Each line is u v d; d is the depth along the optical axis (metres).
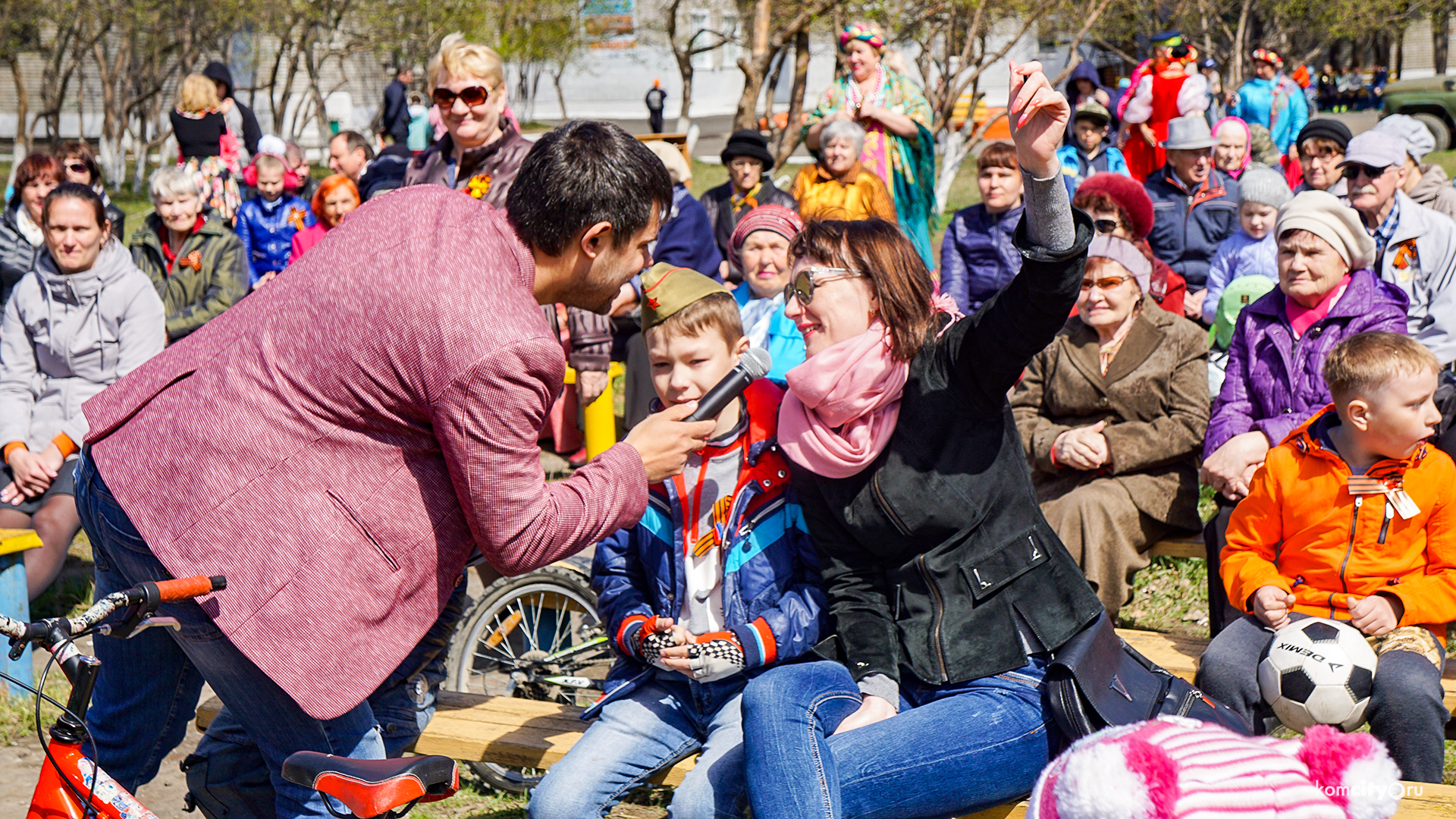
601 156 2.24
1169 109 9.41
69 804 2.32
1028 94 2.29
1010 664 2.62
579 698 3.96
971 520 2.63
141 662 2.64
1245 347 4.09
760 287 4.74
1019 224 2.42
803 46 10.65
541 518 2.23
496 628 3.99
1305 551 3.17
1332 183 7.29
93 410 2.38
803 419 2.68
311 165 24.69
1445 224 4.96
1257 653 3.12
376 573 2.23
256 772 2.89
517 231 2.27
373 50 21.62
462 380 2.12
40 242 6.84
